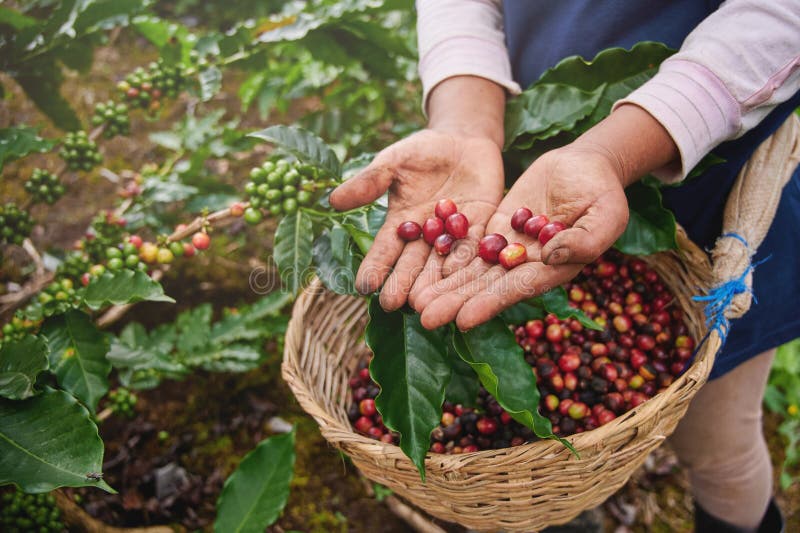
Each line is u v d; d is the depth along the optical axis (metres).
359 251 0.68
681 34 0.65
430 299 0.60
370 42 0.92
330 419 0.63
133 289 0.69
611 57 0.66
